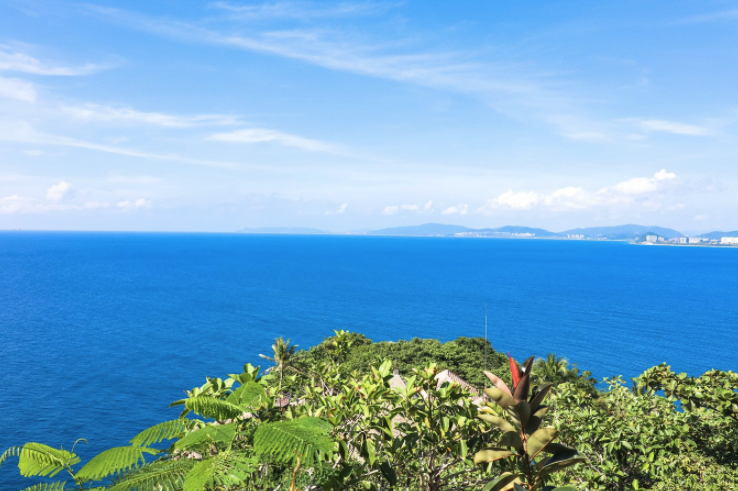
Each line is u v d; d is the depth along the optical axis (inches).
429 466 346.6
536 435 235.1
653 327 5925.2
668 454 519.5
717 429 573.0
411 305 7322.8
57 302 7372.1
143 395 3513.8
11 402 3307.1
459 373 2183.8
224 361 4355.3
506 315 6614.2
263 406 329.1
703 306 7534.5
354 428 337.1
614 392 638.5
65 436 2810.0
